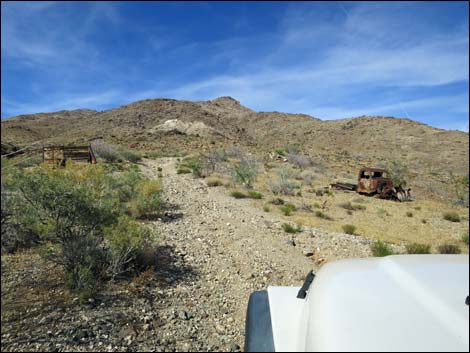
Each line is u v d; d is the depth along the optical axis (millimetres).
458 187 28578
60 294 4172
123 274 5055
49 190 4996
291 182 20625
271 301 2074
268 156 38656
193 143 58250
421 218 15086
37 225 4719
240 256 6645
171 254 6305
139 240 5172
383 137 100438
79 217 5199
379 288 1703
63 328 3502
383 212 15430
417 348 1324
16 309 3736
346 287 1743
